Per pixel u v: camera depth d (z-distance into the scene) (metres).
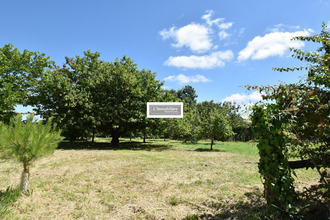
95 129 22.45
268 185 3.05
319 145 3.15
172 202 4.32
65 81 18.52
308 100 2.55
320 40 3.28
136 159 10.55
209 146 21.91
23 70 19.22
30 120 4.91
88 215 3.75
